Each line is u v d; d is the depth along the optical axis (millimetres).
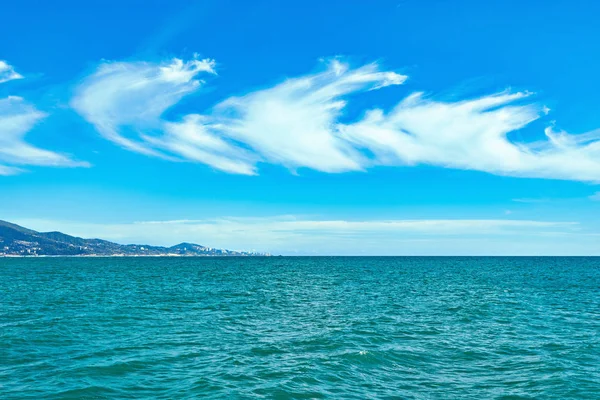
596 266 181000
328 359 21562
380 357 22219
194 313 37969
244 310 40750
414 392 17047
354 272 129125
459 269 151250
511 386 17828
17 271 124188
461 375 19422
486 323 33438
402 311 40688
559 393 16953
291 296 55156
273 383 17547
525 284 77938
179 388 16875
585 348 24578
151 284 74625
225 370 19422
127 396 15930
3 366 19609
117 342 25109
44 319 33062
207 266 186125
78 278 91125
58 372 18750
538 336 28156
